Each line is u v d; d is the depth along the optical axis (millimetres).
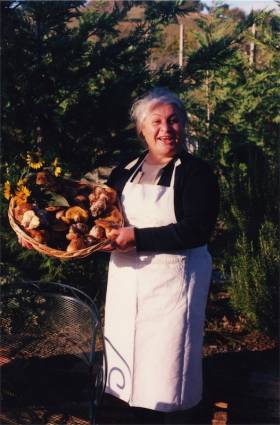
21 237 2268
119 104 3396
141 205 2342
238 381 2965
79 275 3502
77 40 3412
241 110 5152
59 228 2312
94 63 3494
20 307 2689
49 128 3449
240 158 5062
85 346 2498
